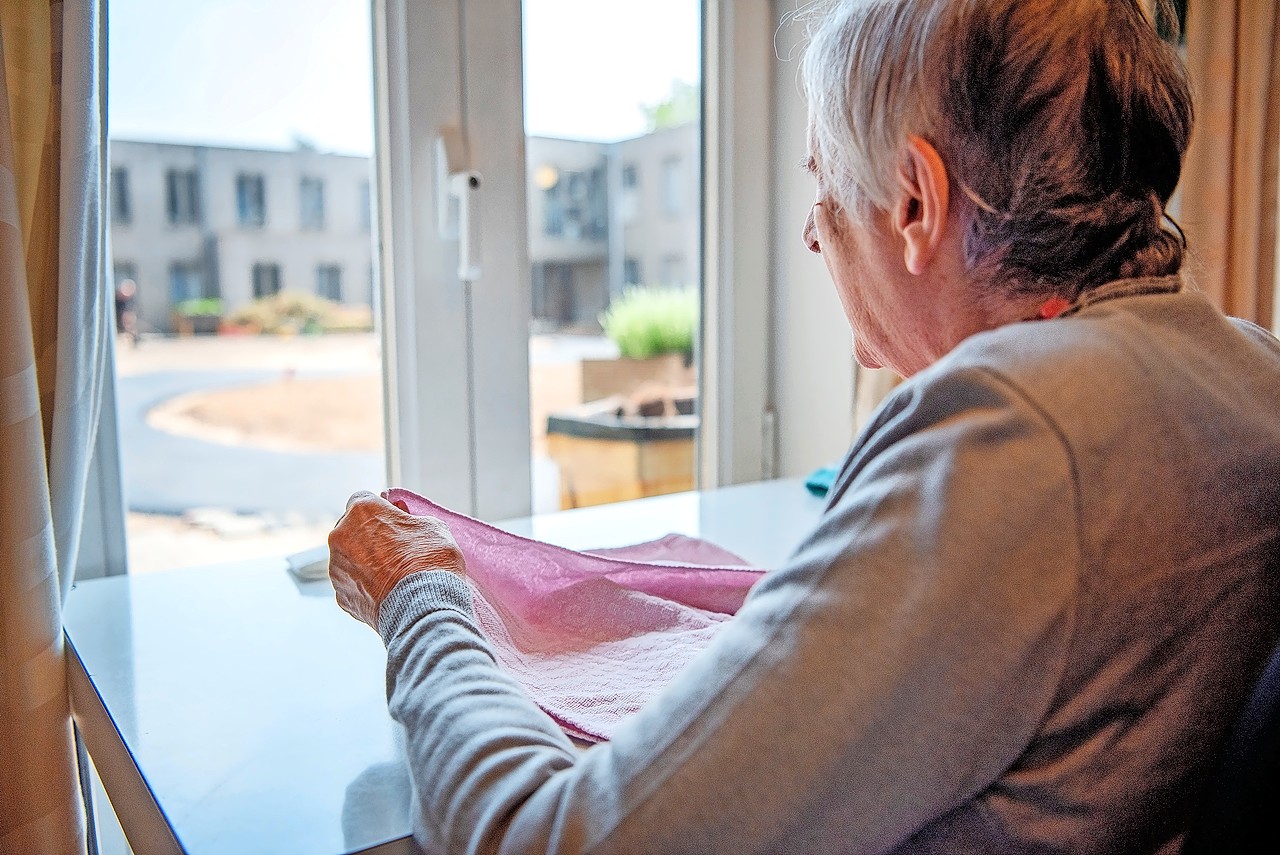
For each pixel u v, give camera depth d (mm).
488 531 871
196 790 636
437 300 1313
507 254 1362
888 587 465
